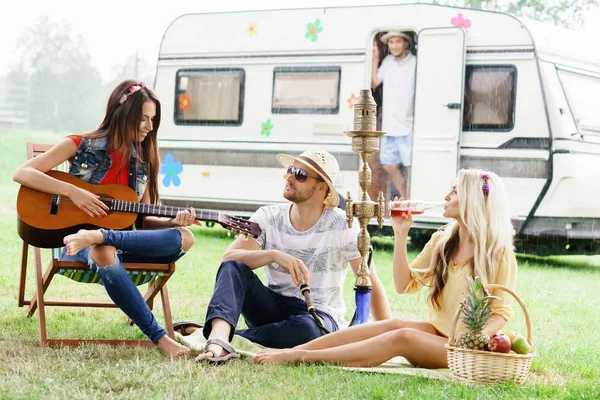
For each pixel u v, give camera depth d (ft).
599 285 29.96
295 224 15.94
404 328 14.20
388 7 34.17
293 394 12.34
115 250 14.78
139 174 16.39
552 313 23.44
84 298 22.25
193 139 37.40
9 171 83.05
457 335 13.84
